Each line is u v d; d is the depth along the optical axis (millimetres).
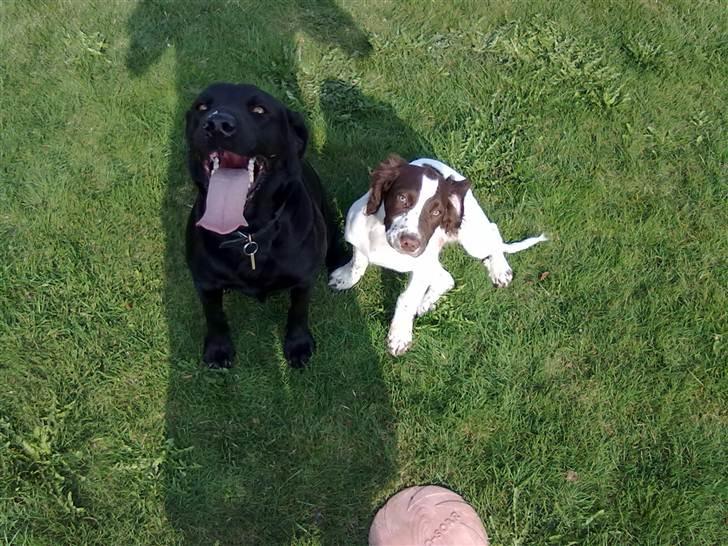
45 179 1122
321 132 1209
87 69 1271
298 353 968
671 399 979
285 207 820
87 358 953
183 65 1290
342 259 1095
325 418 936
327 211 1040
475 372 986
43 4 1382
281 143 782
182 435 911
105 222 1085
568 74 1349
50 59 1287
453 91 1307
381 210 903
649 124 1290
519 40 1406
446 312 1035
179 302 1017
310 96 1276
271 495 879
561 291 1078
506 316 1048
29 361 942
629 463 931
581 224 1151
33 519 829
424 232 842
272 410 936
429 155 1212
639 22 1463
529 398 975
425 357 997
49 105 1216
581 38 1430
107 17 1363
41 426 887
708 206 1185
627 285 1085
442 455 922
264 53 1326
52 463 861
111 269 1037
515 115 1283
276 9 1422
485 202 1167
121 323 987
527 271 1100
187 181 1142
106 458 880
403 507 873
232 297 1028
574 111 1290
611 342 1030
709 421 970
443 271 1022
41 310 983
